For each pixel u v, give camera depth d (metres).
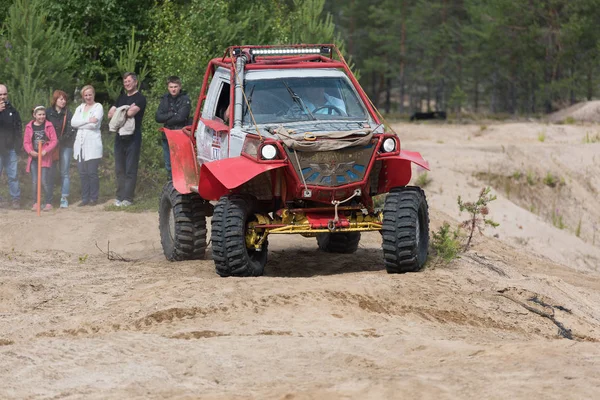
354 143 14.71
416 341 10.71
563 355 9.85
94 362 9.68
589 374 8.85
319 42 31.84
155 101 28.91
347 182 14.84
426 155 40.06
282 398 8.18
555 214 38.47
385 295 13.62
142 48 31.84
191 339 10.95
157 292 13.54
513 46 87.19
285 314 12.40
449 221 27.98
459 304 13.73
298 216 15.26
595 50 82.88
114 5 32.38
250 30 32.09
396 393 8.24
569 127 62.44
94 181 25.53
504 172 39.28
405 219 15.06
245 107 15.73
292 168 14.61
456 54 102.44
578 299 17.11
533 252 29.30
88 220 22.84
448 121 78.81
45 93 28.83
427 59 108.06
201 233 17.28
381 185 15.85
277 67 16.38
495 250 24.23
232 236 14.76
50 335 11.49
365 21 115.06
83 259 17.89
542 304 14.98
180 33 29.92
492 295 14.67
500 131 60.72
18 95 28.59
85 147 25.19
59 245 20.70
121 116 24.62
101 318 12.20
